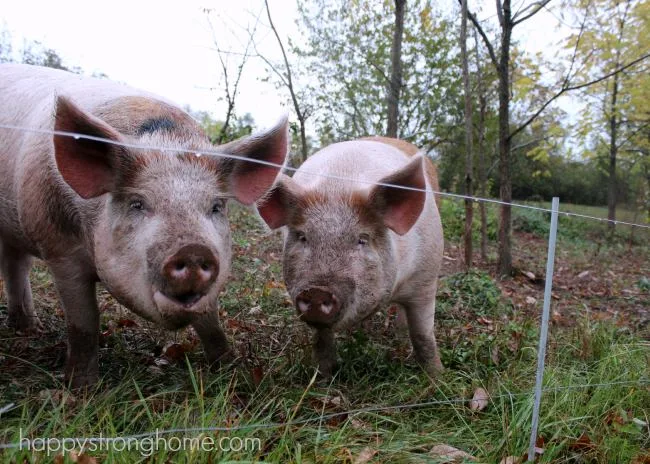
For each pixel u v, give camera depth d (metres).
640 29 3.55
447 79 4.49
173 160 0.84
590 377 1.20
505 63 2.43
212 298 0.87
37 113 1.12
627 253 4.61
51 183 0.99
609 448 0.91
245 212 3.10
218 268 0.75
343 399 1.07
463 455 0.88
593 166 8.71
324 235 1.06
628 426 0.94
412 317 1.29
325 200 1.09
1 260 1.33
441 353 1.37
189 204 0.80
